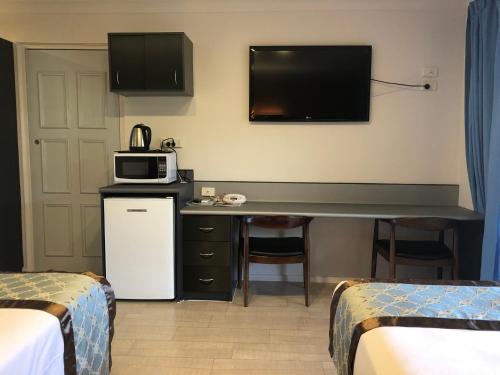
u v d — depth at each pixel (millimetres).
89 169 3789
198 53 3605
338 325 1728
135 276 3189
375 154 3594
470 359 1187
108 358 1958
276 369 2324
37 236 3850
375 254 3447
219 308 3148
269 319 2965
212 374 2271
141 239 3152
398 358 1188
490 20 2832
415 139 3561
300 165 3643
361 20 3496
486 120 2877
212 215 3188
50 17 3623
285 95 3543
